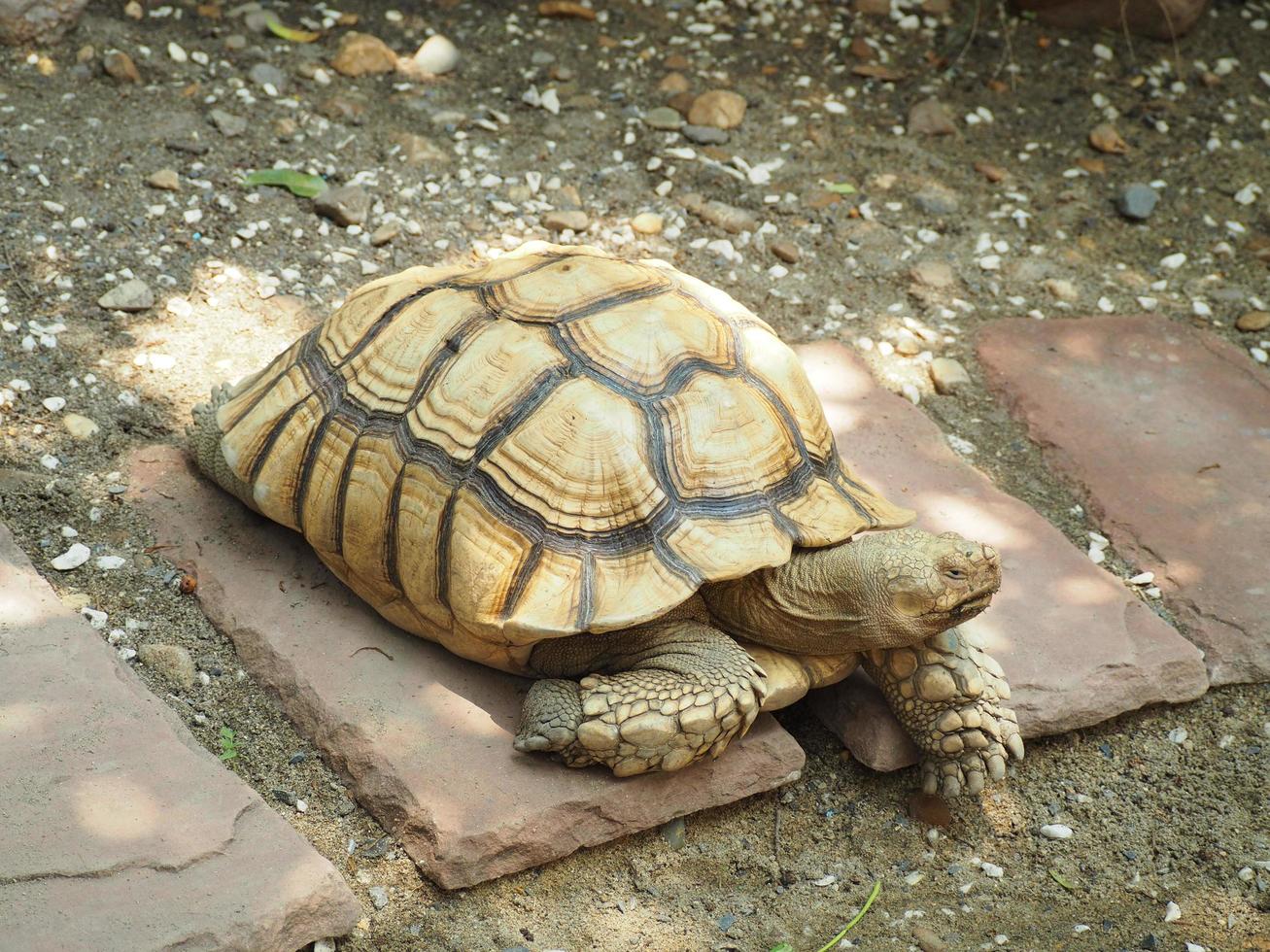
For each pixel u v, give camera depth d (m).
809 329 2.33
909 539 1.78
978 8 2.85
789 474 1.82
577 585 1.76
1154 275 2.46
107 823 1.71
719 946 1.76
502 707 1.84
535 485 1.78
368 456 1.85
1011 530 2.08
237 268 2.27
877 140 2.62
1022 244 2.49
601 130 2.57
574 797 1.78
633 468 1.78
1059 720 1.92
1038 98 2.77
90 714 1.78
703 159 2.54
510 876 1.78
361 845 1.78
